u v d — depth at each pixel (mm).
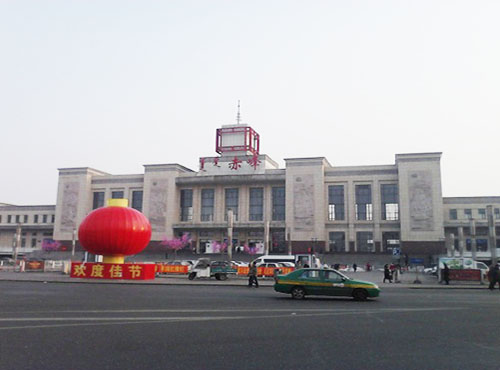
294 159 80000
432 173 73688
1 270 49688
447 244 77625
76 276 34750
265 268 39062
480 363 7949
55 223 88188
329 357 8281
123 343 9305
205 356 8227
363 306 17062
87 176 88938
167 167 85750
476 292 26094
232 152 88250
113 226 33250
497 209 77562
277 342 9609
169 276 40031
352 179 79375
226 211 85250
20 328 11000
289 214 78625
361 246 77250
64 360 7797
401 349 9047
